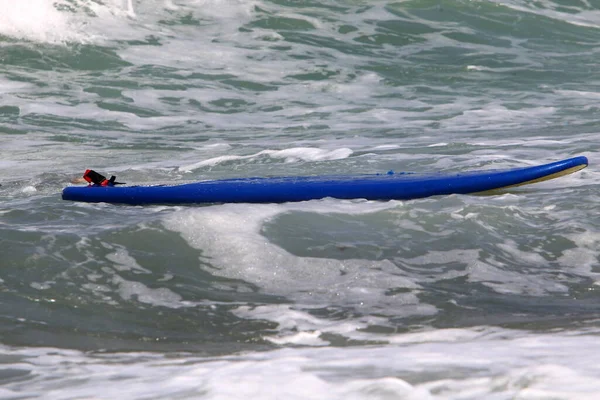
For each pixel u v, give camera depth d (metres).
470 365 10.62
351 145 34.84
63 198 24.70
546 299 15.59
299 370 10.76
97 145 37.34
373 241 18.98
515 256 18.28
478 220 20.45
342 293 16.09
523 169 24.50
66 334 14.20
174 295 16.11
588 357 10.80
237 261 17.72
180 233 18.97
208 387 10.22
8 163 33.19
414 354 11.49
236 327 14.41
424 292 16.02
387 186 24.14
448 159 30.23
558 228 19.91
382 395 9.52
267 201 24.11
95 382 11.26
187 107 45.28
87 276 16.97
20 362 12.63
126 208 23.62
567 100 44.84
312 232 19.41
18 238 18.91
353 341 13.38
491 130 37.53
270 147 35.31
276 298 15.90
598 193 23.44
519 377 9.73
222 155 33.69
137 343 13.75
